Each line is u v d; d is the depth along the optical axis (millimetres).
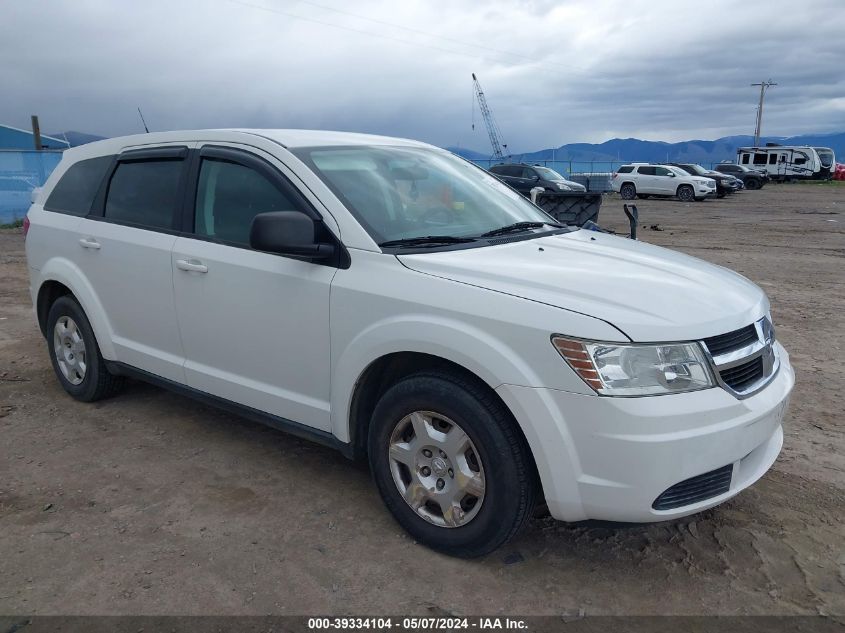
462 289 2977
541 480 2789
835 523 3438
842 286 9750
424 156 4324
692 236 16047
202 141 4082
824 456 4180
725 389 2805
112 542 3217
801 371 5809
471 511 3008
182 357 4125
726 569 3066
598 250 3633
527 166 26094
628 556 3166
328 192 3455
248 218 3729
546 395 2725
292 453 4180
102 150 4773
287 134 3955
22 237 15758
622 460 2637
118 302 4430
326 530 3340
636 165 31859
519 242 3646
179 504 3568
